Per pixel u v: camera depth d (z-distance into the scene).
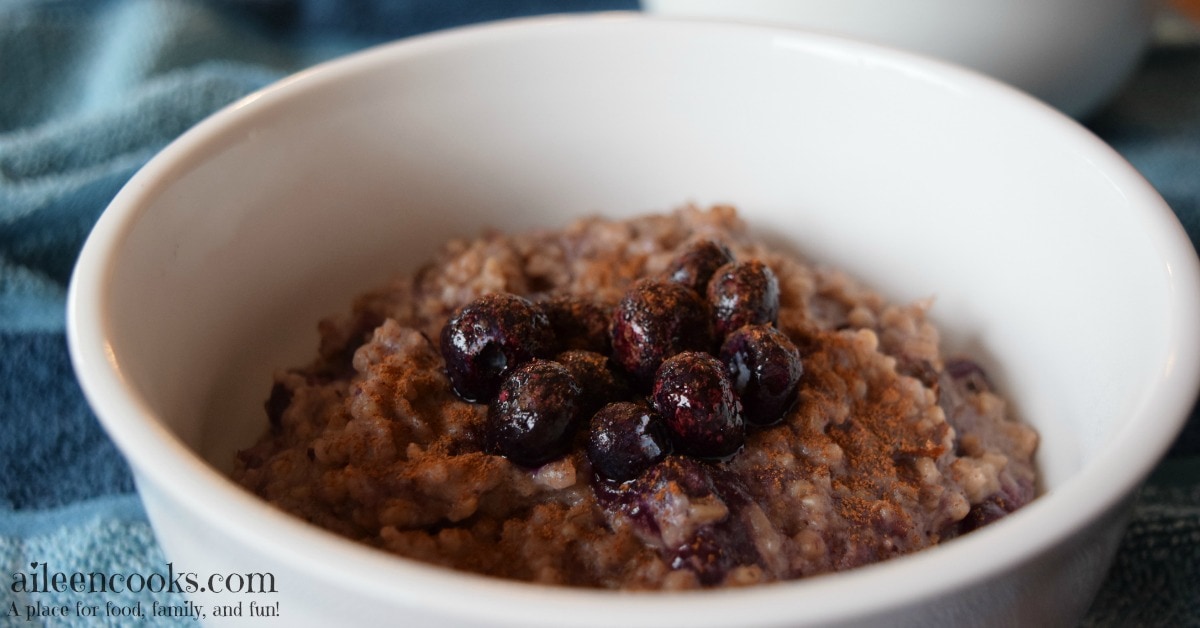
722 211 0.23
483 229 0.24
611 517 0.17
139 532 0.21
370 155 0.23
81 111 0.32
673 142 0.24
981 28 0.25
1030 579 0.14
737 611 0.13
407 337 0.20
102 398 0.15
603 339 0.19
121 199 0.19
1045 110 0.21
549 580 0.17
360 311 0.22
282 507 0.18
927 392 0.20
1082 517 0.14
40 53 0.33
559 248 0.23
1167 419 0.15
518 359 0.18
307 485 0.18
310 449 0.18
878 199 0.23
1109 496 0.14
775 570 0.17
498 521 0.18
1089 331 0.19
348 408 0.19
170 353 0.19
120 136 0.29
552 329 0.19
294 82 0.22
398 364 0.19
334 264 0.23
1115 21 0.26
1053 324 0.20
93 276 0.17
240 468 0.19
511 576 0.17
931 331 0.21
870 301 0.22
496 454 0.18
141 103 0.29
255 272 0.21
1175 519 0.21
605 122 0.24
